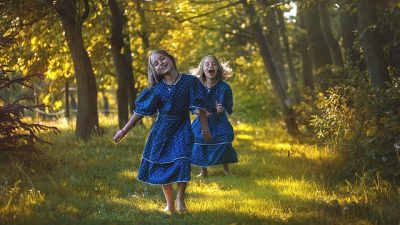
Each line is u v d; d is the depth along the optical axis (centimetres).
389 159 786
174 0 1986
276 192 784
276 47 2161
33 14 1295
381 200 691
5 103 938
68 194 766
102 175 927
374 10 1023
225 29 2534
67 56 1630
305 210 663
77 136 1395
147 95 684
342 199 723
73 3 1346
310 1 1218
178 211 669
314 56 1691
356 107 942
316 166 972
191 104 677
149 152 687
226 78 1034
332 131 1155
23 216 609
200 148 974
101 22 1466
